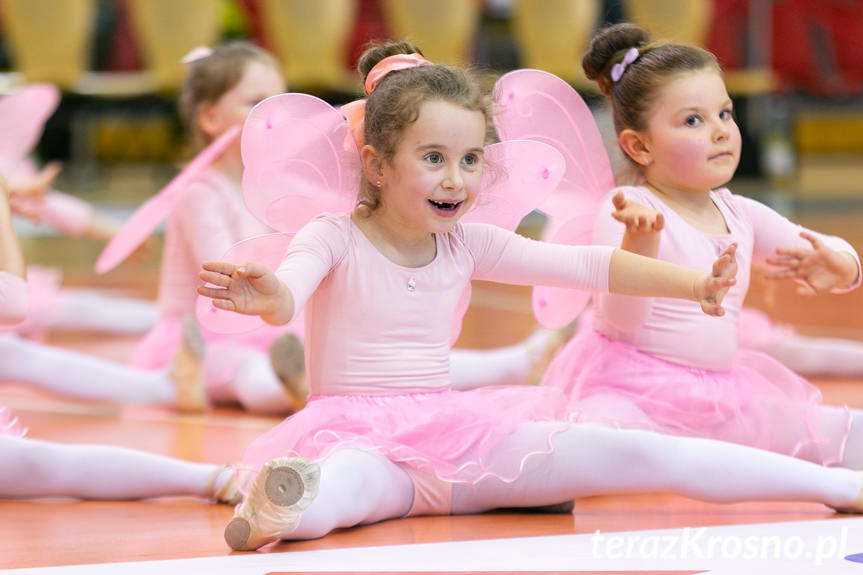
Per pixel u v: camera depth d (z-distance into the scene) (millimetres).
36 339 11766
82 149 29969
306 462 5062
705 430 6594
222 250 9180
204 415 8922
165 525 5723
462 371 9281
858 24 28922
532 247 6262
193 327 8906
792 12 28828
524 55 24141
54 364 8938
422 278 6035
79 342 12297
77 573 4781
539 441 5809
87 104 27266
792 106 30422
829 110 36000
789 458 5957
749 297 14555
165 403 9164
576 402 6590
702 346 6703
